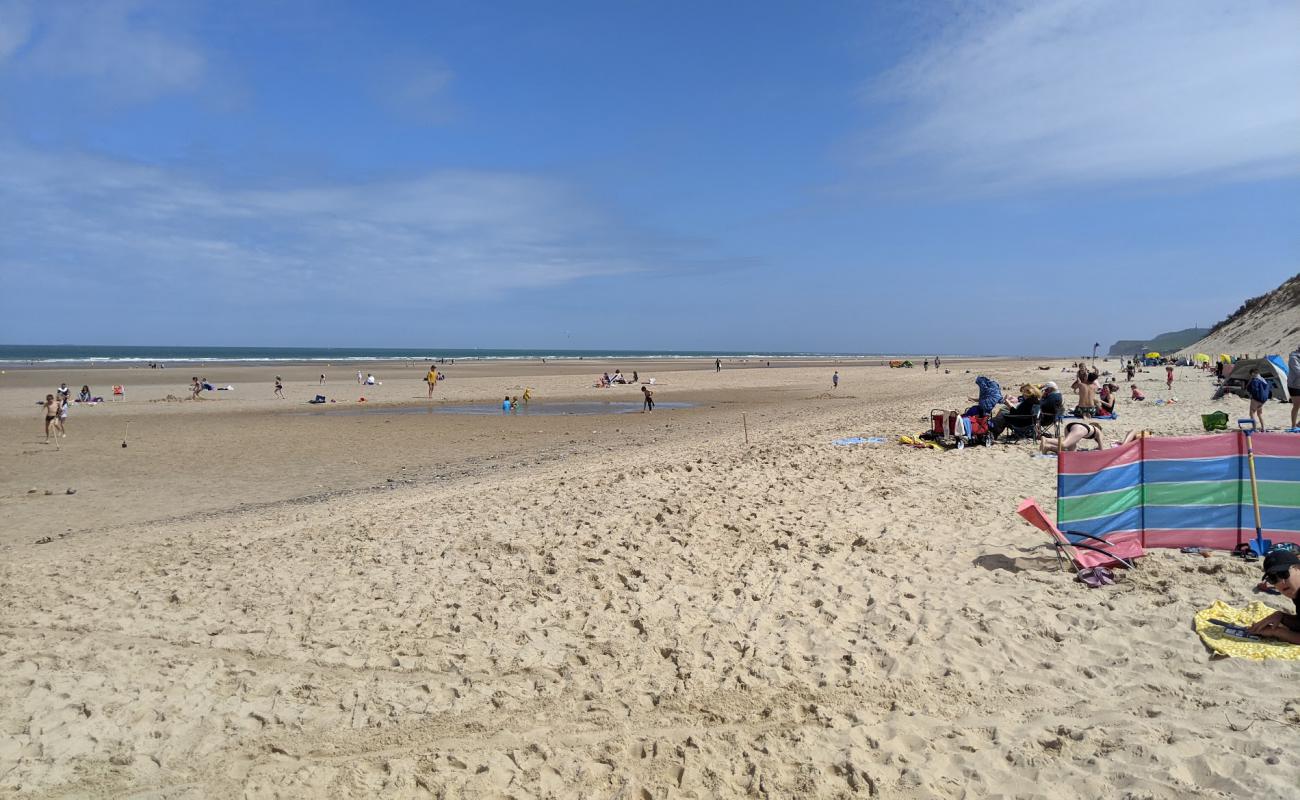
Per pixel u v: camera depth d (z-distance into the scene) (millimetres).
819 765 4180
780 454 13977
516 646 5855
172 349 198250
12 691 5234
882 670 5207
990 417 14977
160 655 5766
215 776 4250
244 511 12945
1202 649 5121
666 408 35688
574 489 11133
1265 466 6902
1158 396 26109
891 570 7121
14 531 11852
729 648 5680
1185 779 3783
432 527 9281
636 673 5379
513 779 4207
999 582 6641
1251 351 48969
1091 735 4234
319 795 4078
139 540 10312
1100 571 6496
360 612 6559
